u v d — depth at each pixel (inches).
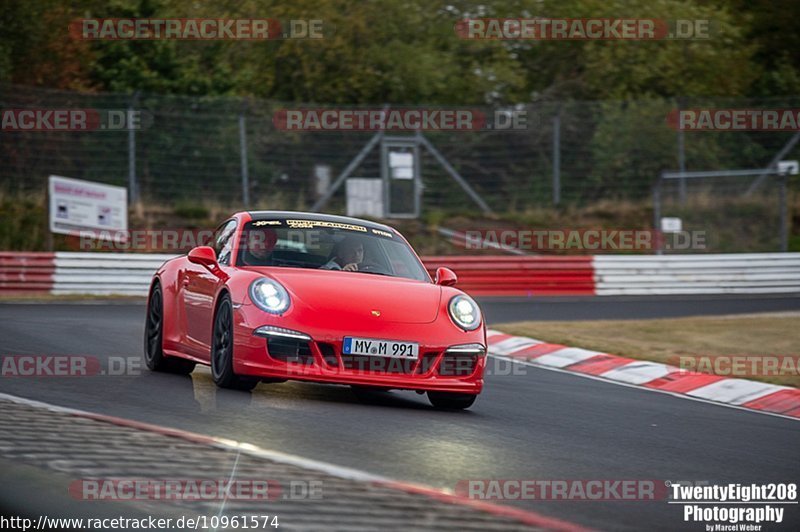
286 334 912.3
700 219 3319.4
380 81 3661.4
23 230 2827.3
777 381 1269.7
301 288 952.9
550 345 1579.7
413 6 3796.8
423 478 656.4
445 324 962.7
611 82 3929.6
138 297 2283.5
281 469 645.3
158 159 3019.2
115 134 3004.4
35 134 2940.5
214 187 3051.2
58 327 1499.8
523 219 3265.3
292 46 3560.5
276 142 3129.9
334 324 920.9
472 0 3932.1
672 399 1185.4
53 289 2257.6
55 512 540.7
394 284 1007.0
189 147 3056.1
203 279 1052.5
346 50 3619.6
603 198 3388.3
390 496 595.5
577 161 3405.5
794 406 1151.0
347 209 3097.9
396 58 3688.5
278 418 834.2
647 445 857.5
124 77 3248.0
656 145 3474.4
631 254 3181.6
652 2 3971.5
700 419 1037.2
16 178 2920.8
